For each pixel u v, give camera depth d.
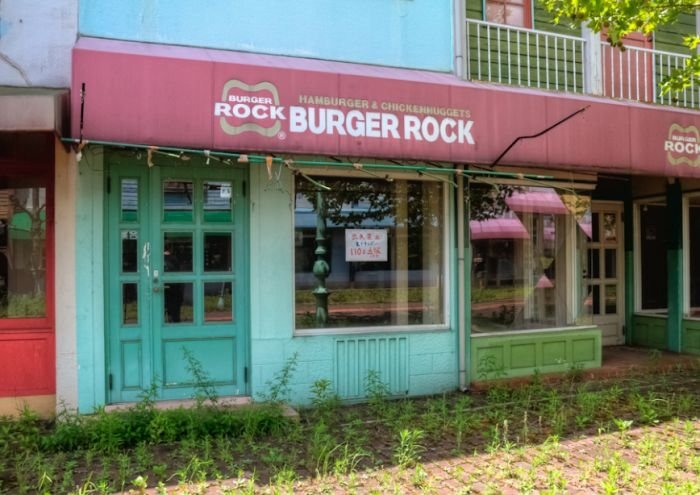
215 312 5.94
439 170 6.01
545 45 7.55
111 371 5.63
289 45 6.19
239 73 5.20
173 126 5.02
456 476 4.29
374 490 4.01
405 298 6.70
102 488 3.91
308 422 5.55
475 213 7.01
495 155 6.07
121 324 5.67
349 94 5.53
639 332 9.13
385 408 5.94
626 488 4.05
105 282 5.61
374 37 6.51
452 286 6.75
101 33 5.62
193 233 5.89
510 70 7.35
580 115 6.50
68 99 5.18
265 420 5.16
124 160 5.69
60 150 5.48
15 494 3.95
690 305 8.66
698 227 8.82
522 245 7.26
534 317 7.32
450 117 5.89
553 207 7.43
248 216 6.00
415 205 6.77
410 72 6.38
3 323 5.58
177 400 5.73
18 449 4.78
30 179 5.70
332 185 6.39
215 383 5.91
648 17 6.02
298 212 6.25
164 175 5.80
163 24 5.79
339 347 6.25
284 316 6.05
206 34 5.92
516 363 7.00
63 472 4.31
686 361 7.96
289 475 4.14
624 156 6.72
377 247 6.59
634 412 5.84
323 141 5.43
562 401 6.20
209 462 4.36
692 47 6.55
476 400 6.36
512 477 4.27
